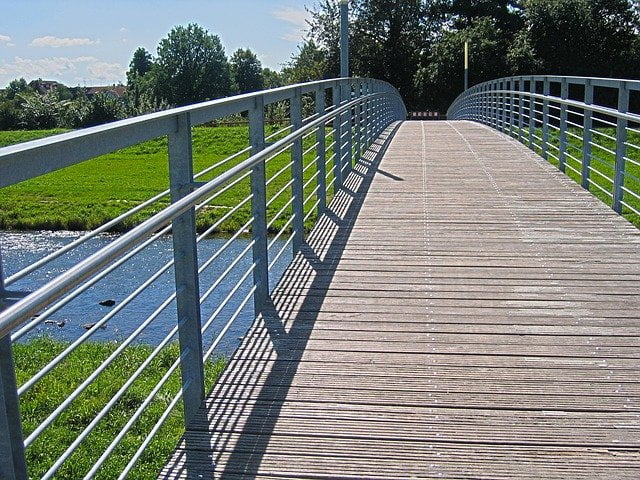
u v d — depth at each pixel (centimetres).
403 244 599
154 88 7431
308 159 2017
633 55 3941
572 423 305
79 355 654
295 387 339
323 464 276
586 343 390
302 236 595
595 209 731
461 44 4159
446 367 360
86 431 226
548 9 4016
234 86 7956
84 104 4553
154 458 443
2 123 4644
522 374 352
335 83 784
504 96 1605
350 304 454
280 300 463
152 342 746
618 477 267
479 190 836
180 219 302
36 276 1152
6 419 173
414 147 1285
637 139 2314
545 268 530
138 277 1068
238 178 356
